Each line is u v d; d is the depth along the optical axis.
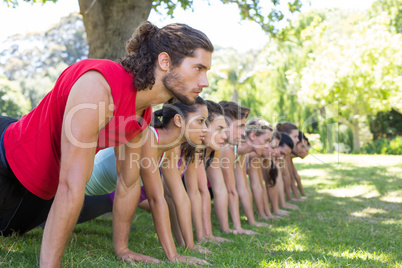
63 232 1.72
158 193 2.53
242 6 6.60
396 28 22.05
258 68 22.50
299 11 6.82
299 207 5.20
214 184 3.65
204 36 1.85
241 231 3.61
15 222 2.53
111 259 2.45
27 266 2.10
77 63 1.87
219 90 23.50
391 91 17.27
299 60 20.22
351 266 2.44
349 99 17.81
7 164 2.04
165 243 2.53
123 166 2.46
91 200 3.37
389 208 5.01
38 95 26.36
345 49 17.69
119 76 1.81
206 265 2.39
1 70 27.09
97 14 5.26
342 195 6.15
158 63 1.83
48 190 2.11
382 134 24.17
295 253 2.76
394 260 2.68
